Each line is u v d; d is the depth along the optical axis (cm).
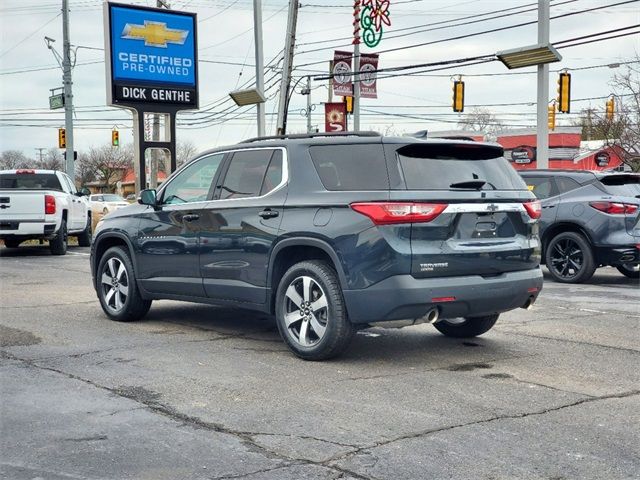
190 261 791
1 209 1781
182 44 2638
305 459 436
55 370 640
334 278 662
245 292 736
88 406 537
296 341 691
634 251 1223
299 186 698
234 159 773
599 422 507
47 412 523
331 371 644
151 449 452
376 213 633
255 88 2714
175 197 826
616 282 1306
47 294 1122
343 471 417
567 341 783
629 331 840
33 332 814
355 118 2911
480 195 668
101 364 664
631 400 562
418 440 468
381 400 556
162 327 848
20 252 2000
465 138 729
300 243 679
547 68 2108
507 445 460
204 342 763
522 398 564
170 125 2645
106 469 420
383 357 702
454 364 675
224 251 754
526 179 1336
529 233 714
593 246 1253
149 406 538
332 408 535
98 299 1007
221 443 462
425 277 638
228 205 754
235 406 539
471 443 463
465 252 652
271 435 477
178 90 2641
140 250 848
